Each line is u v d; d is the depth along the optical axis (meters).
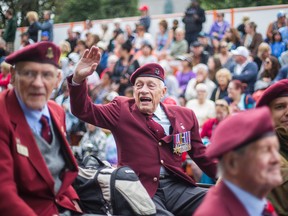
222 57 17.86
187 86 16.30
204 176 11.27
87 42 21.02
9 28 20.08
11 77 5.70
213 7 24.81
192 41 19.98
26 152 5.48
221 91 15.43
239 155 4.09
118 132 7.29
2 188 5.17
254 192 4.17
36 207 5.59
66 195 6.14
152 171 7.20
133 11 26.12
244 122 4.08
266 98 6.55
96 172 6.77
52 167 5.73
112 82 18.09
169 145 7.38
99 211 6.69
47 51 5.56
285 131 6.49
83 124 13.62
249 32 18.84
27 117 5.65
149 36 20.83
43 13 21.09
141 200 6.57
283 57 16.81
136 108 7.41
